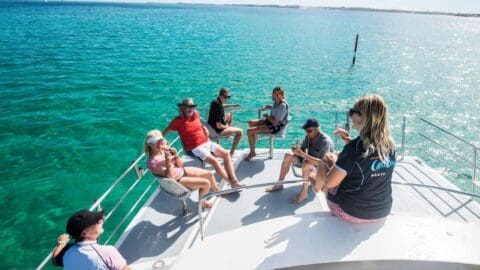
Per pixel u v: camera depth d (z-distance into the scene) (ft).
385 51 145.18
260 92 71.87
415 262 9.11
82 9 524.11
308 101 67.26
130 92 69.26
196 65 98.94
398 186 21.40
